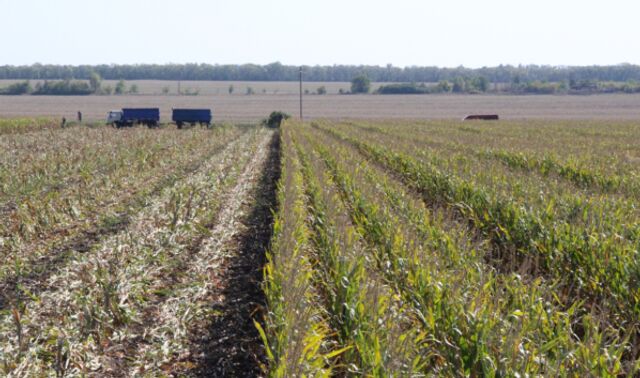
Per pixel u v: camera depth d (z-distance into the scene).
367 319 6.79
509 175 18.48
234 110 118.69
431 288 7.62
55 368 7.20
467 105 137.25
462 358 6.14
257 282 10.86
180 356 8.03
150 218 14.67
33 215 14.47
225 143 38.03
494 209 12.88
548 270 10.29
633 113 109.00
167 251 12.12
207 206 16.44
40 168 21.03
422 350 6.38
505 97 168.88
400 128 50.66
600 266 9.02
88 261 10.94
